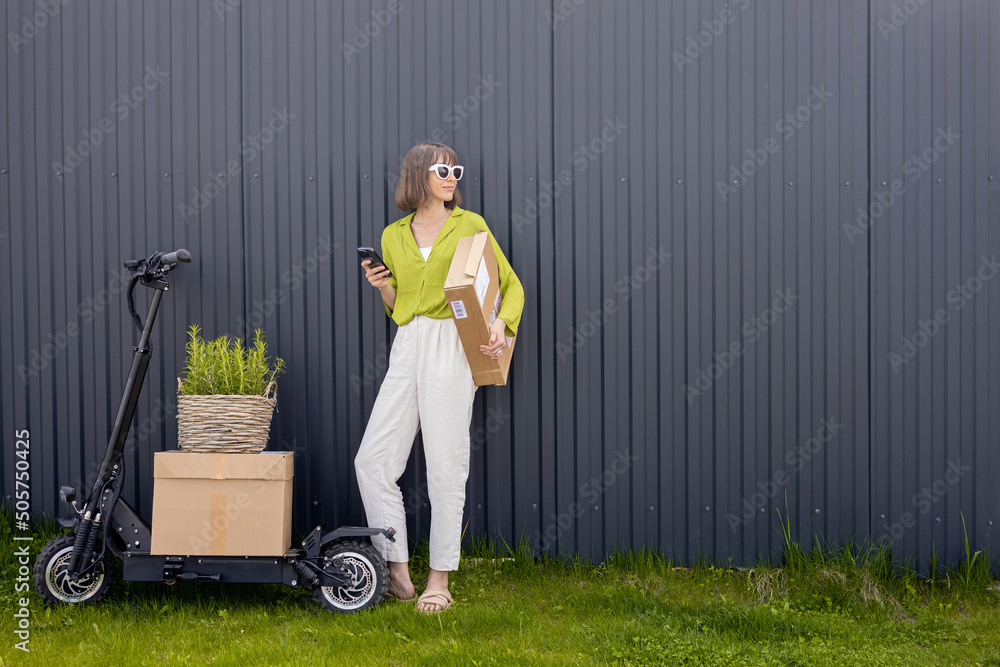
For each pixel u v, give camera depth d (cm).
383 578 256
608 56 304
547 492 306
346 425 307
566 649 233
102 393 310
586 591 282
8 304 312
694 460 304
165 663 220
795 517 302
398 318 271
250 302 308
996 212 301
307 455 307
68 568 249
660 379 304
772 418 303
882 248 301
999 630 253
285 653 224
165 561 254
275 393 278
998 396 301
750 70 302
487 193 305
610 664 221
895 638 247
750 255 303
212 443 255
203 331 309
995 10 300
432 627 244
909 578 291
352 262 306
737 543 303
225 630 245
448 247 265
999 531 300
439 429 263
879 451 301
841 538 301
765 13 302
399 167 306
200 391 264
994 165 301
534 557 305
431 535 269
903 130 301
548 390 305
